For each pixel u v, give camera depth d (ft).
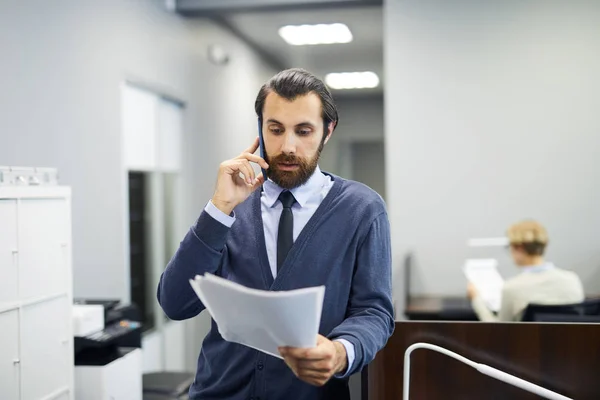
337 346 3.30
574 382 4.48
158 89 14.05
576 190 14.16
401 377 4.69
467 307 12.96
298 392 3.82
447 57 14.53
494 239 14.39
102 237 11.30
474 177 14.47
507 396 4.55
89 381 6.66
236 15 16.60
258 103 3.86
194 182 16.24
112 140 11.80
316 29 18.60
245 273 3.93
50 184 6.38
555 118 14.21
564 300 9.46
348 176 29.99
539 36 14.24
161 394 8.76
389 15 14.69
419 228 14.65
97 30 11.30
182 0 15.14
